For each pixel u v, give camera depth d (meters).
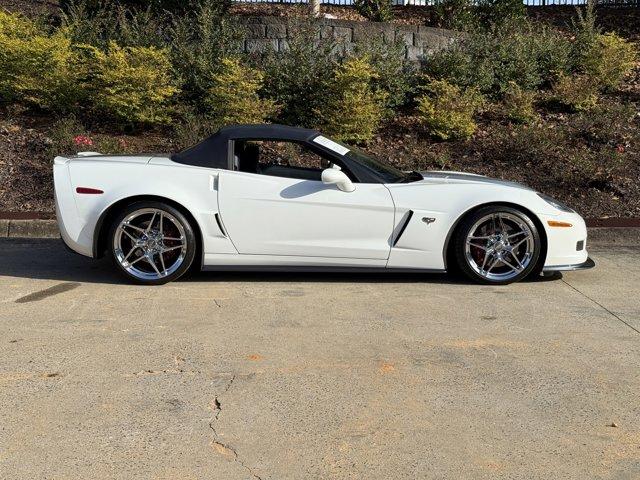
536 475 2.92
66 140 9.70
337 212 5.72
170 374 3.91
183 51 11.15
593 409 3.54
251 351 4.28
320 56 11.23
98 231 5.75
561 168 9.73
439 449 3.12
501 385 3.82
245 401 3.58
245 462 3.00
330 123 10.33
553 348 4.39
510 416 3.45
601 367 4.09
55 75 10.43
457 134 10.59
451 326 4.80
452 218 5.73
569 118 11.22
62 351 4.24
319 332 4.64
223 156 5.86
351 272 5.88
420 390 3.74
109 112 10.70
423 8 15.64
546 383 3.85
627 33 14.49
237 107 10.17
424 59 12.09
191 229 5.74
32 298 5.40
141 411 3.46
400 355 4.24
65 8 12.79
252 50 11.91
